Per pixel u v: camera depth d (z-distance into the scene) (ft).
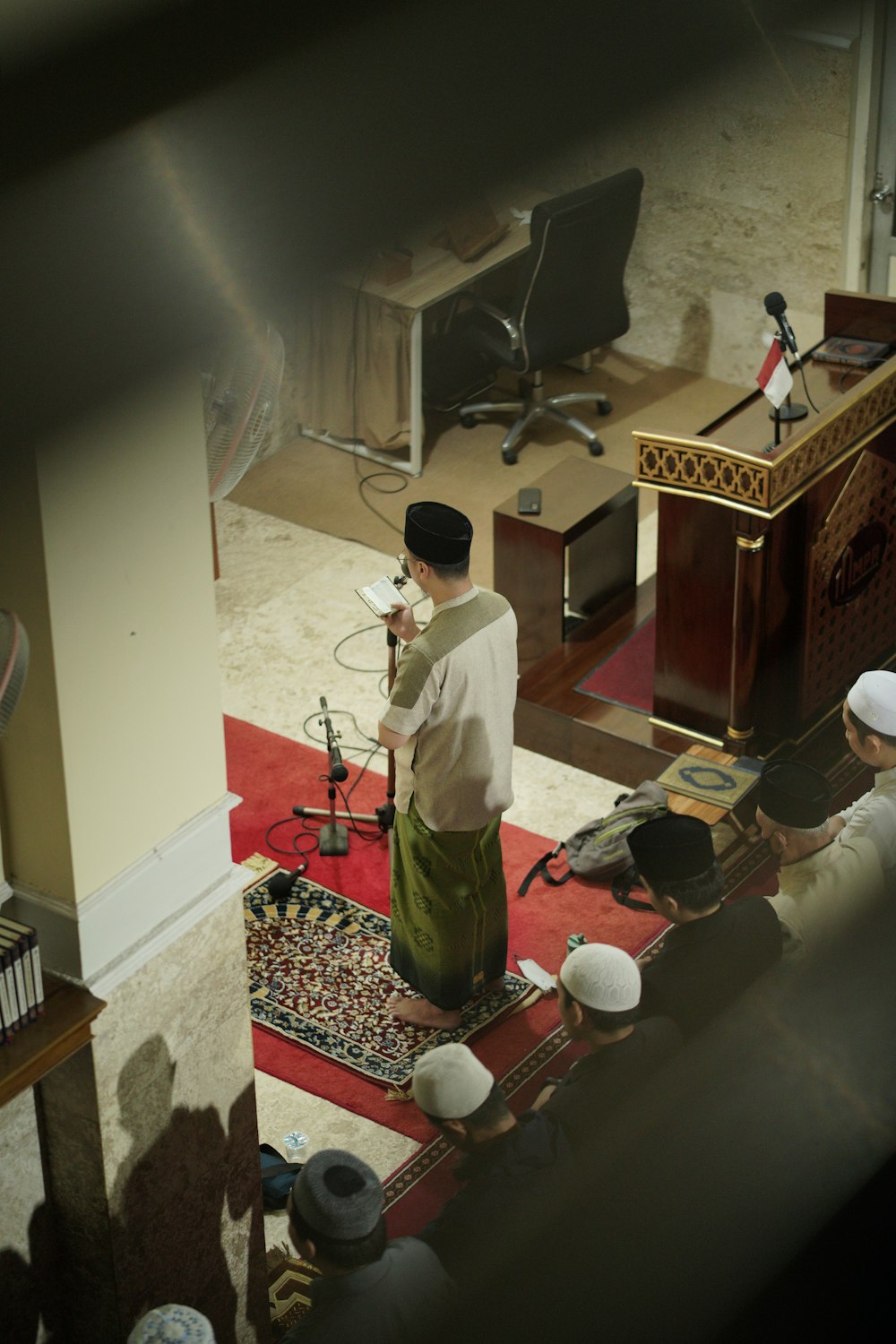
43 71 1.96
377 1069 14.03
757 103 23.72
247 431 7.96
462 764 12.97
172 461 7.47
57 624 7.14
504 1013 14.65
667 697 17.76
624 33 1.57
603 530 19.90
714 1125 9.61
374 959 15.39
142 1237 9.31
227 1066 9.56
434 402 26.30
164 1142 9.21
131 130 2.60
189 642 8.09
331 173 1.66
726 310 26.12
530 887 16.38
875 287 24.68
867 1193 9.82
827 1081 10.09
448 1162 12.95
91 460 6.91
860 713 12.22
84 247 3.31
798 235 24.62
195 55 1.89
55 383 2.86
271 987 15.01
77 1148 8.82
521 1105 13.56
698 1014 10.27
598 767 18.26
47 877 7.97
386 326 23.57
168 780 8.32
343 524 23.63
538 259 22.04
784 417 16.47
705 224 25.43
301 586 22.20
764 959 10.69
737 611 16.40
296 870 16.38
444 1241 8.66
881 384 16.71
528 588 19.08
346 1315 7.70
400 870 13.94
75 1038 7.98
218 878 8.98
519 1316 8.56
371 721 19.40
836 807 17.03
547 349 23.35
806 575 16.76
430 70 1.58
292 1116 13.57
